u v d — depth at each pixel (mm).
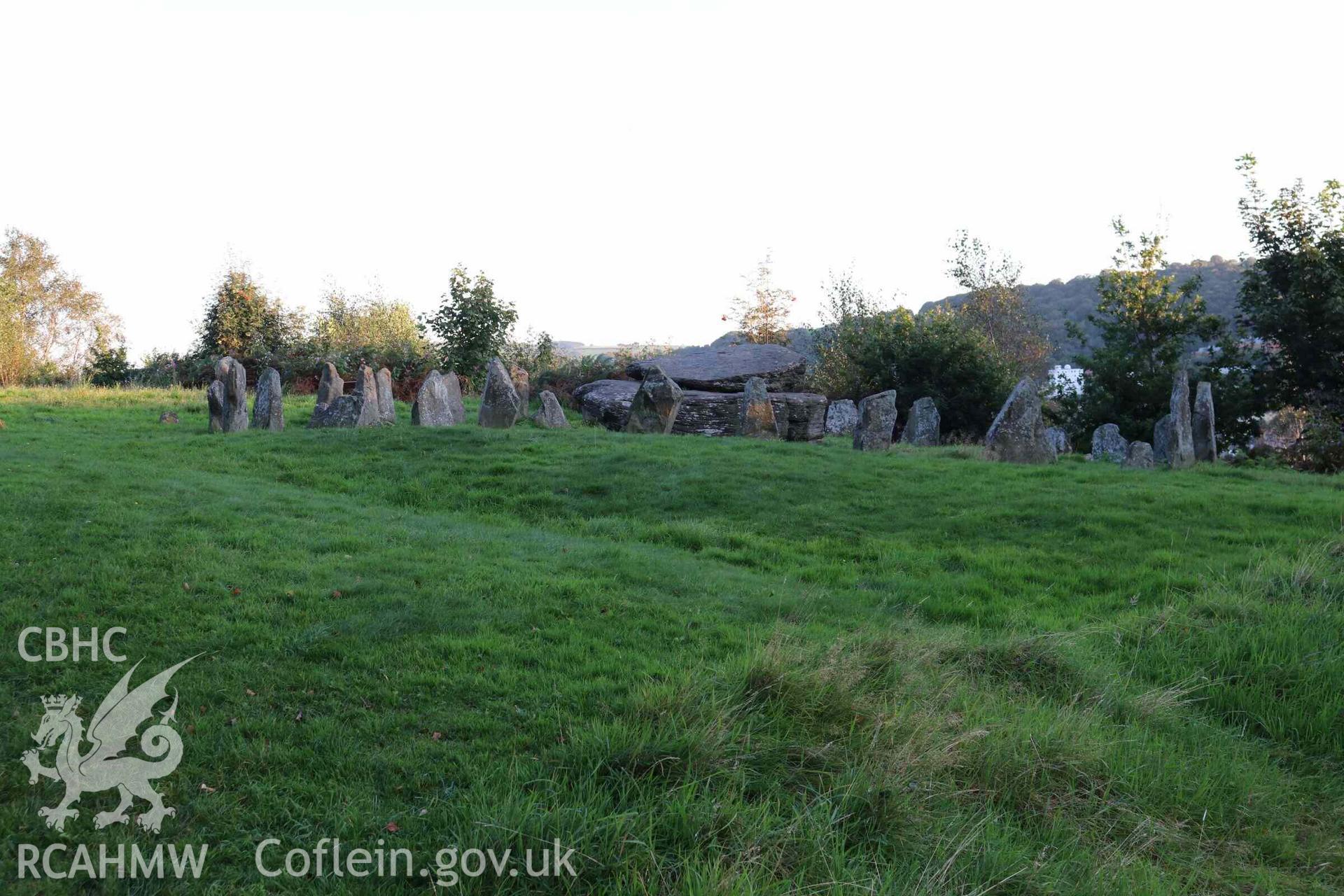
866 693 6773
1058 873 5164
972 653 8023
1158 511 13727
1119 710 7496
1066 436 29375
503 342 33031
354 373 31438
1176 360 30078
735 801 5359
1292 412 29359
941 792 5758
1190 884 5348
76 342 49219
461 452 17359
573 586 9164
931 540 12758
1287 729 7586
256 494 12945
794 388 29812
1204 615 9492
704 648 7676
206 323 34469
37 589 7945
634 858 4770
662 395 21828
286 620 7586
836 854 4938
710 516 13758
